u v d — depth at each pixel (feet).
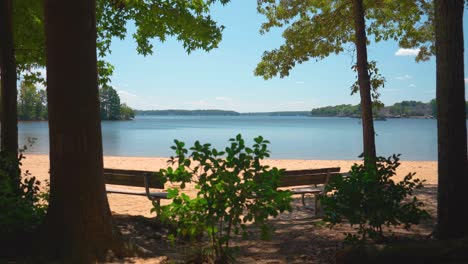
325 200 17.75
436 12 17.56
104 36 34.40
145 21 32.73
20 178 19.58
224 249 15.78
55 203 16.26
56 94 15.98
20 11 28.71
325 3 44.86
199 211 14.87
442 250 14.15
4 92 23.56
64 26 15.84
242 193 14.61
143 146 132.16
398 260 14.33
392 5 41.78
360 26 34.19
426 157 93.40
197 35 32.71
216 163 14.70
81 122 16.05
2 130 23.58
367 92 33.96
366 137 33.91
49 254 15.64
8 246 15.80
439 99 17.54
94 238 16.07
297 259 17.53
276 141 161.99
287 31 45.16
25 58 30.83
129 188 42.11
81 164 16.08
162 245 19.67
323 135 218.59
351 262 14.84
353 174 17.65
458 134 17.26
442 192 17.57
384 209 17.17
